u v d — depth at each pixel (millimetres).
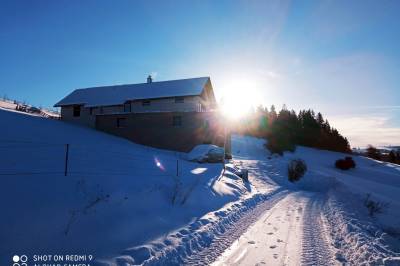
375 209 11180
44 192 5707
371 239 6191
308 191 19281
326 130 75250
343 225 7363
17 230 4223
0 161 7824
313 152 60688
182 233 5812
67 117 32281
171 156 19516
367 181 29828
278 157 46062
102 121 27672
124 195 6914
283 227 7051
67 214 5145
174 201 7891
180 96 27938
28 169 7367
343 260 4832
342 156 59594
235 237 6027
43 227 4523
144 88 31875
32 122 19875
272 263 4598
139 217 6051
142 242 5004
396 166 51594
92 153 12484
